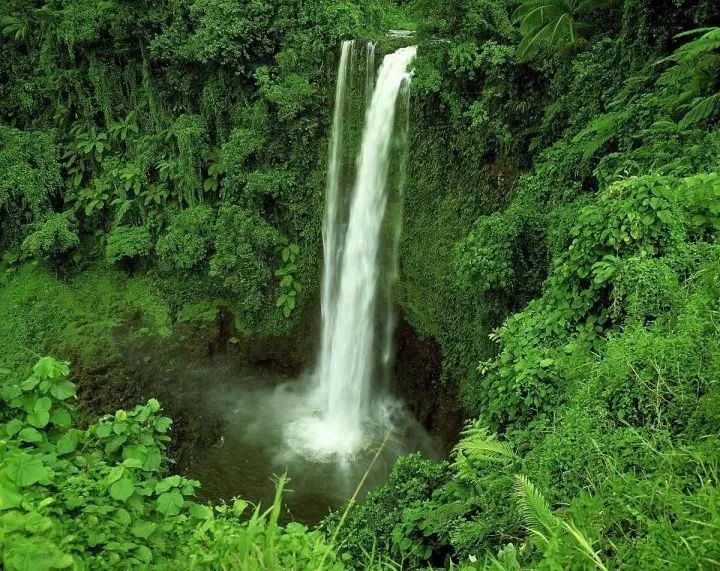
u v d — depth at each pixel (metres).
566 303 6.76
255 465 13.87
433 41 12.70
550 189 10.11
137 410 4.40
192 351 17.56
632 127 8.75
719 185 6.28
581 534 3.11
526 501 3.76
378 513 7.23
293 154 16.41
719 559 2.71
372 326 15.87
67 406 4.27
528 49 10.39
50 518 3.14
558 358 6.25
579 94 10.26
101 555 3.19
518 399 6.20
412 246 14.51
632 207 6.27
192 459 14.26
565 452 4.43
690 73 7.81
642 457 3.86
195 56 16.36
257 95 16.77
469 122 12.59
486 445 5.30
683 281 5.86
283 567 3.40
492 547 4.48
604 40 9.95
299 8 15.55
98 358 17.02
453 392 13.09
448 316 13.29
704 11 8.24
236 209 16.78
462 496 5.79
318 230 16.78
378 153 14.97
